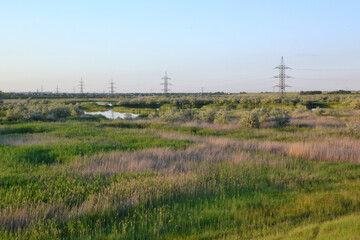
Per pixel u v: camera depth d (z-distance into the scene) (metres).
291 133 20.84
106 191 7.77
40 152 13.60
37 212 6.21
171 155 12.87
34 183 8.48
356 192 8.03
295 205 7.10
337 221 5.86
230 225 5.91
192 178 8.98
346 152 13.37
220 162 12.01
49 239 5.24
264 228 5.68
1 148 14.12
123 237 5.35
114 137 19.19
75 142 16.33
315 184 9.02
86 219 6.14
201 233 5.55
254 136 20.23
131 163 10.88
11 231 5.39
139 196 7.56
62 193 7.55
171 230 5.71
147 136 19.56
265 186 8.84
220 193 8.13
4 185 8.23
